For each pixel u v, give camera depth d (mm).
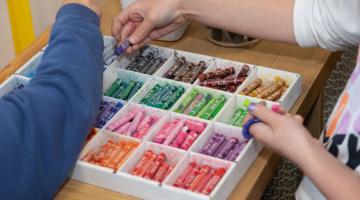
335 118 775
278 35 960
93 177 833
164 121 917
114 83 1014
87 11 951
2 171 733
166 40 1123
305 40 937
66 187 841
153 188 792
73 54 858
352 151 727
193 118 909
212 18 1011
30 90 797
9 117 753
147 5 1033
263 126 771
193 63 1053
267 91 958
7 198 747
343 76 1651
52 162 778
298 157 717
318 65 1049
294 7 931
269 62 1062
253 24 974
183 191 771
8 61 1271
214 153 862
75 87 825
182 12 1031
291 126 739
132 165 845
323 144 776
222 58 1075
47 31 1150
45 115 775
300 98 984
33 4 1281
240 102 950
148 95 979
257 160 867
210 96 974
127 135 889
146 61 1062
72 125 804
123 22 1059
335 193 678
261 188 871
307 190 805
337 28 890
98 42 924
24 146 748
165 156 858
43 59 870
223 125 890
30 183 753
